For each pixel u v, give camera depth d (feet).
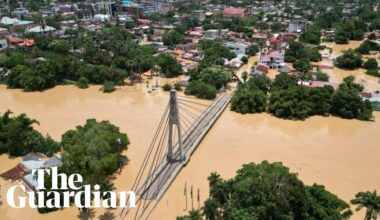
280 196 205.77
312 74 538.47
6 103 467.11
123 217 238.68
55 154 315.37
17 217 238.89
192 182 281.33
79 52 652.07
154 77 573.33
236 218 194.29
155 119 407.85
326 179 285.64
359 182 281.74
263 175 217.97
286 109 414.62
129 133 368.07
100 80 540.93
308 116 421.18
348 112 411.34
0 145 319.68
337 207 218.18
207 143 351.67
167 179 280.72
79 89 523.70
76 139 301.84
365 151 334.24
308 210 211.61
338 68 624.59
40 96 495.41
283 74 491.72
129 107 449.89
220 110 434.71
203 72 513.45
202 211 223.92
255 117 420.77
